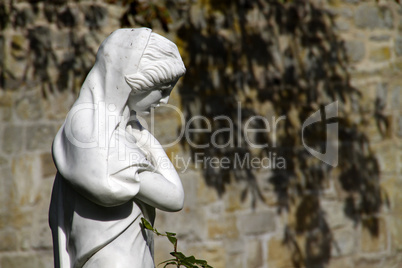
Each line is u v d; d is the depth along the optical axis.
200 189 10.93
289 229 11.64
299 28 11.60
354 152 12.07
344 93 11.95
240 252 11.26
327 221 11.92
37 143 10.14
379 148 12.24
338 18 11.85
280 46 11.48
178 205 4.30
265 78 11.38
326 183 11.90
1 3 9.95
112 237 4.09
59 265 4.27
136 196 4.18
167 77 4.15
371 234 12.26
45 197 10.22
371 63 12.10
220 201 11.09
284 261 11.61
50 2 10.13
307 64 11.67
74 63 10.21
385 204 12.34
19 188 10.10
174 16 10.73
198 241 10.96
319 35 11.75
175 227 10.81
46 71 10.14
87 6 10.23
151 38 4.16
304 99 11.66
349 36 11.94
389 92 12.25
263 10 11.34
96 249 4.08
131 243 4.17
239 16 11.17
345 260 12.09
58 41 10.17
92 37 10.27
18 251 10.15
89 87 4.17
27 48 10.07
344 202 12.05
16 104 10.05
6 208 10.07
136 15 9.56
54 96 10.16
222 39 11.06
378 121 12.21
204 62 10.94
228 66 11.10
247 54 11.24
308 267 11.79
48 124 10.16
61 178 4.35
